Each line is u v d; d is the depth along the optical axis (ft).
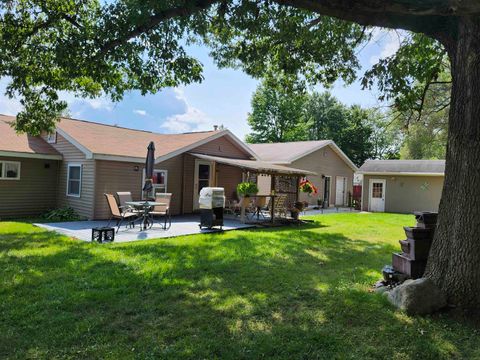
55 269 17.75
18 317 11.97
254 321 12.11
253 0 16.12
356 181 92.68
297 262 21.02
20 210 41.83
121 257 20.61
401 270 16.14
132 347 10.15
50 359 9.43
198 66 21.75
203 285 15.90
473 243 12.68
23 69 22.71
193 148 48.11
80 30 19.45
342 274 18.43
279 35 21.71
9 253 21.07
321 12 13.11
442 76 51.65
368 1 10.95
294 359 9.69
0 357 9.51
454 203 13.29
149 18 16.10
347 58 25.07
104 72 20.51
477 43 12.41
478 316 12.22
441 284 13.34
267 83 29.22
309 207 67.67
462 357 9.89
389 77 23.02
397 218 53.47
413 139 77.25
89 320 11.82
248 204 42.42
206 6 15.93
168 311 12.85
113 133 49.29
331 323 11.98
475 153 12.73
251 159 57.82
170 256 21.29
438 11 10.04
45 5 21.07
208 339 10.69
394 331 11.38
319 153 70.44
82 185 40.70
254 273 18.03
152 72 21.07
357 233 35.58
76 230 31.48
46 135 46.29
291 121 126.62
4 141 41.98
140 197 43.21
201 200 34.35
